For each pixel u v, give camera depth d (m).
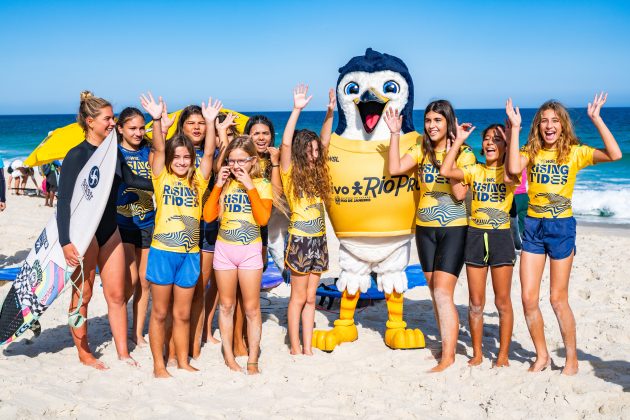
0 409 4.20
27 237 11.46
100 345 5.81
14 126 85.56
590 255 10.08
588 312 6.93
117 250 5.25
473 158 5.18
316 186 5.46
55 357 5.45
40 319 6.61
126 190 5.53
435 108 5.19
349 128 5.84
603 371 5.06
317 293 7.22
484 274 5.14
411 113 5.88
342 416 4.38
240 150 4.99
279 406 4.54
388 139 5.70
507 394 4.64
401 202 5.61
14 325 5.19
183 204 4.98
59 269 5.04
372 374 5.11
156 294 4.94
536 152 4.91
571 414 4.33
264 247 5.83
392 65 5.72
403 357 5.54
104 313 6.90
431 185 5.28
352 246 5.81
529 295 5.00
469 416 4.38
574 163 4.82
